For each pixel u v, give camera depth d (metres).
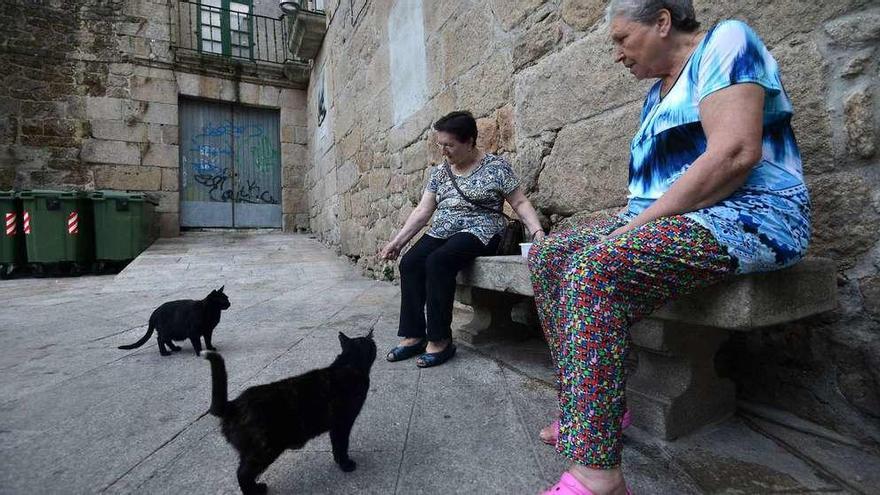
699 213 1.15
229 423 1.29
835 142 1.53
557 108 2.75
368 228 6.07
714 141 1.13
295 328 3.26
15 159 8.41
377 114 5.62
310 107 10.51
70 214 6.94
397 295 4.50
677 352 1.55
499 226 2.59
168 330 2.60
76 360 2.56
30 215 6.74
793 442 1.52
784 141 1.28
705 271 1.13
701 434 1.59
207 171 10.44
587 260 1.14
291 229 11.00
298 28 8.73
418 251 2.55
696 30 1.36
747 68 1.14
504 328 2.81
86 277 6.89
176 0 9.91
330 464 1.47
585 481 1.07
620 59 1.46
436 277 2.36
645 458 1.45
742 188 1.24
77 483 1.36
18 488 1.33
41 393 2.07
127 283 5.51
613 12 1.41
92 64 8.97
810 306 1.34
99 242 7.16
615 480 1.07
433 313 2.38
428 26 4.22
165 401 1.96
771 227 1.17
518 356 2.48
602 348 1.08
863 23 1.45
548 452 1.51
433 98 4.19
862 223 1.48
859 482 1.31
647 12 1.33
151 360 2.55
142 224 7.56
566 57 2.67
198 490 1.32
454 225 2.54
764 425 1.64
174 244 8.50
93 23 8.98
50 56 8.65
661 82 1.54
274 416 1.28
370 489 1.33
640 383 1.68
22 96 8.45
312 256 7.54
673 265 1.11
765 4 1.70
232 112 10.66
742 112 1.10
